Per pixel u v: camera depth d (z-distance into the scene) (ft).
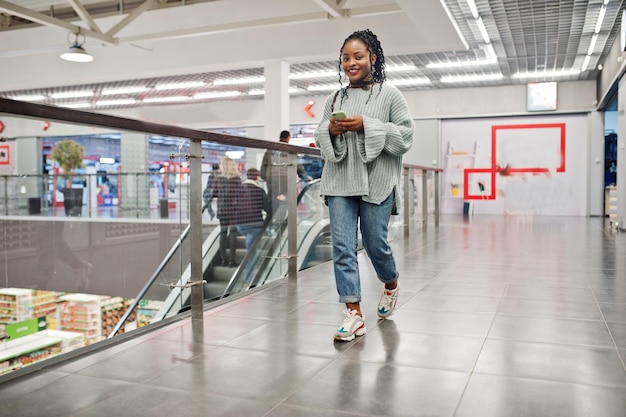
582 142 48.55
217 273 11.44
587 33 33.14
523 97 49.70
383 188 7.78
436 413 4.83
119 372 5.94
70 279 13.30
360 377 5.77
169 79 45.80
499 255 16.81
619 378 5.68
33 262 12.01
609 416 4.73
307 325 8.06
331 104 8.12
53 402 5.09
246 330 7.77
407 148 7.76
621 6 28.02
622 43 27.86
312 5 30.83
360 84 8.01
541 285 11.37
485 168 51.39
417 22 27.14
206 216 10.96
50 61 38.75
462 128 51.98
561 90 48.49
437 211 30.71
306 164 14.83
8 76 40.19
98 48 37.37
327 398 5.19
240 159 12.37
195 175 8.63
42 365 6.13
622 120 29.50
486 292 10.61
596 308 9.10
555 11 28.84
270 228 13.50
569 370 5.95
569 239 22.71
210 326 8.00
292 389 5.43
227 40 33.94
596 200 47.88
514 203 50.57
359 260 15.55
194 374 5.87
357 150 7.54
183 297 9.33
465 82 48.70
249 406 4.99
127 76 37.45
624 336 7.33
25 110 5.28
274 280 12.21
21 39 37.11
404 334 7.52
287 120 34.06
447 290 10.84
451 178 52.42
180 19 33.60
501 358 6.39
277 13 31.78
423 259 15.78
